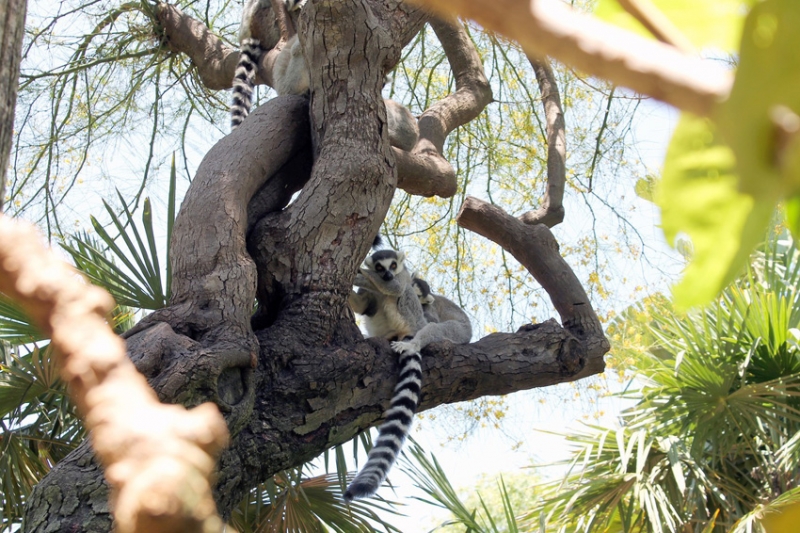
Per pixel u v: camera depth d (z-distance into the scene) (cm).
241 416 441
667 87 50
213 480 432
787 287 823
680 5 68
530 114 1056
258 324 546
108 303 74
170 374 417
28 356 642
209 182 536
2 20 201
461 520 633
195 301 477
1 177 194
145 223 612
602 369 643
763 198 48
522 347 600
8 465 587
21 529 397
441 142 811
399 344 568
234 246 504
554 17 50
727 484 781
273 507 668
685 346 813
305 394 499
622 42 51
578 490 767
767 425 802
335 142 566
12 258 70
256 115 605
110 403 66
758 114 47
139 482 60
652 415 811
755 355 795
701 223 72
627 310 926
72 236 638
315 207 543
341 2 571
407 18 649
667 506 733
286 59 781
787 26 46
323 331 523
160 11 984
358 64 581
